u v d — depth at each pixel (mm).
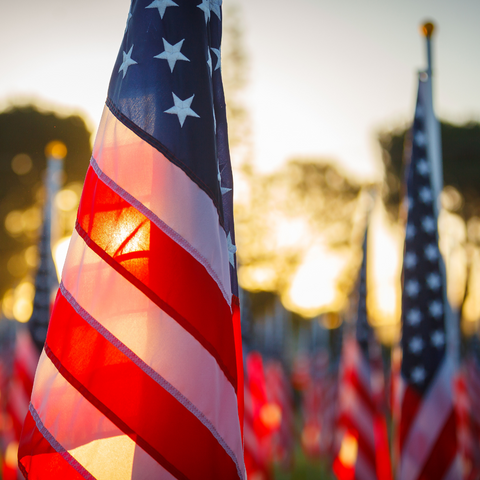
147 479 2602
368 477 9820
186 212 2820
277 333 24359
